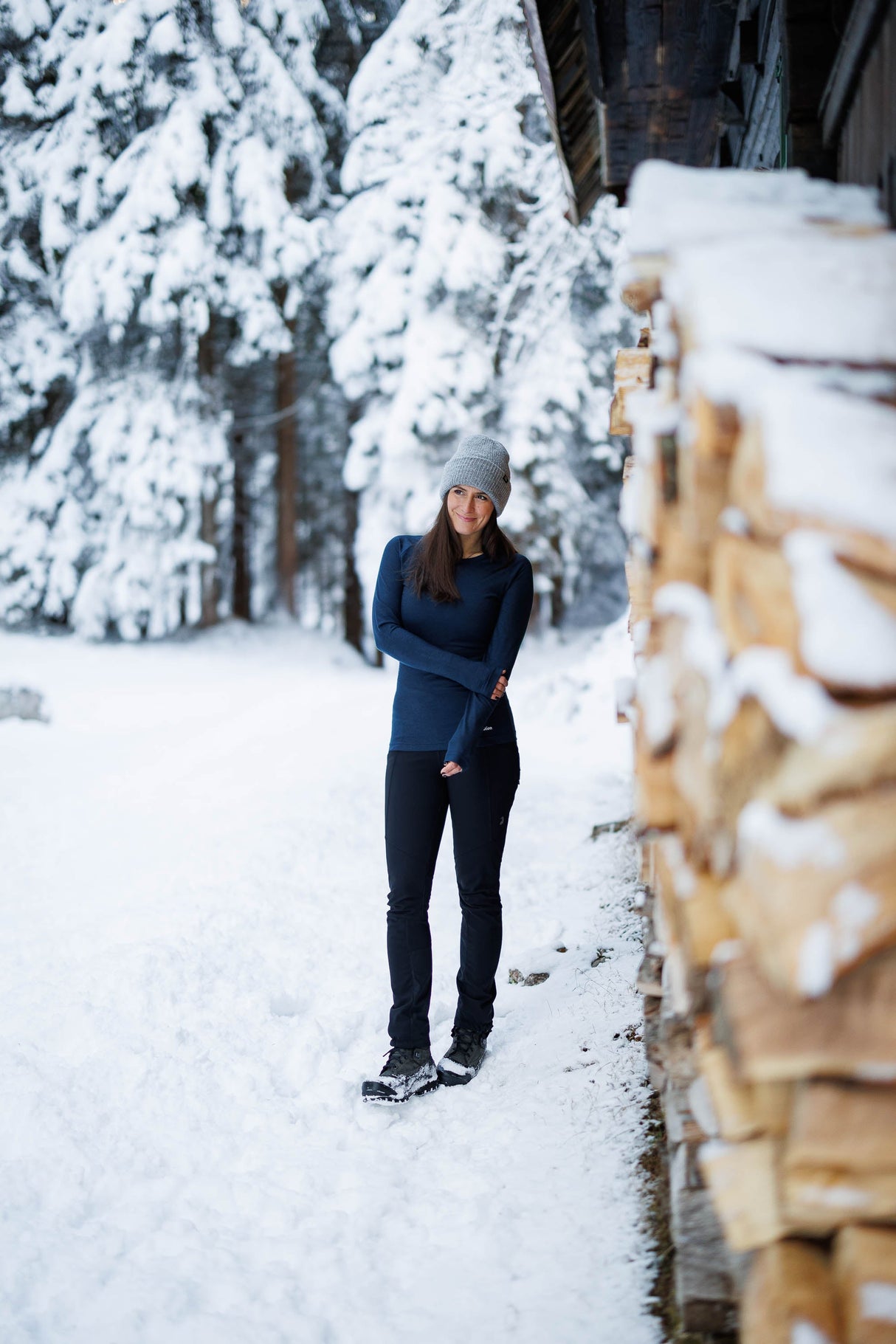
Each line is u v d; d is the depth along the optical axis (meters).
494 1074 2.93
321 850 5.29
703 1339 1.65
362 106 14.24
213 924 4.21
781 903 1.01
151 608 15.50
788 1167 1.11
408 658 2.93
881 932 1.00
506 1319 1.92
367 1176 2.47
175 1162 2.58
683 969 1.36
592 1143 2.46
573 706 9.24
